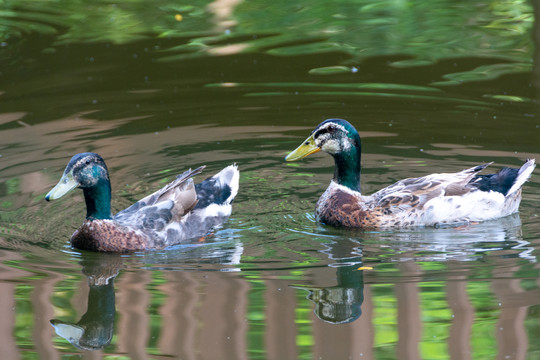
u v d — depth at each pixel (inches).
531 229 522.6
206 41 895.1
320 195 585.0
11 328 406.9
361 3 1008.9
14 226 530.3
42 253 496.7
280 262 482.3
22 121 705.0
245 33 917.2
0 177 596.4
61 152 640.4
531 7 968.9
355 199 544.7
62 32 923.4
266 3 1013.8
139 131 685.9
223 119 709.3
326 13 977.5
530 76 778.8
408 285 445.1
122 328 405.7
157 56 856.3
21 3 1022.4
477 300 424.2
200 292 442.9
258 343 388.2
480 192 539.8
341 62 831.1
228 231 533.6
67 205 566.3
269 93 762.8
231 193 563.8
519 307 414.9
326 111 719.1
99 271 473.4
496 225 533.3
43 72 817.5
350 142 545.6
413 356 374.9
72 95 763.4
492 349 378.6
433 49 858.1
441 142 651.5
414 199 535.8
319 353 378.6
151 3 1022.4
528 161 554.9
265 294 439.2
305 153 556.1
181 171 613.6
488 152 630.5
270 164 631.8
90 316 418.3
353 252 495.2
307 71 812.6
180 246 513.3
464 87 760.3
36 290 446.0
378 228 532.1
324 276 460.4
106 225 503.2
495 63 815.1
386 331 398.9
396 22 943.7
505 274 454.3
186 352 382.6
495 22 926.4
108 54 861.8
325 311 417.7
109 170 611.5
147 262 487.8
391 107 722.8
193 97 757.3
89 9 1000.2
